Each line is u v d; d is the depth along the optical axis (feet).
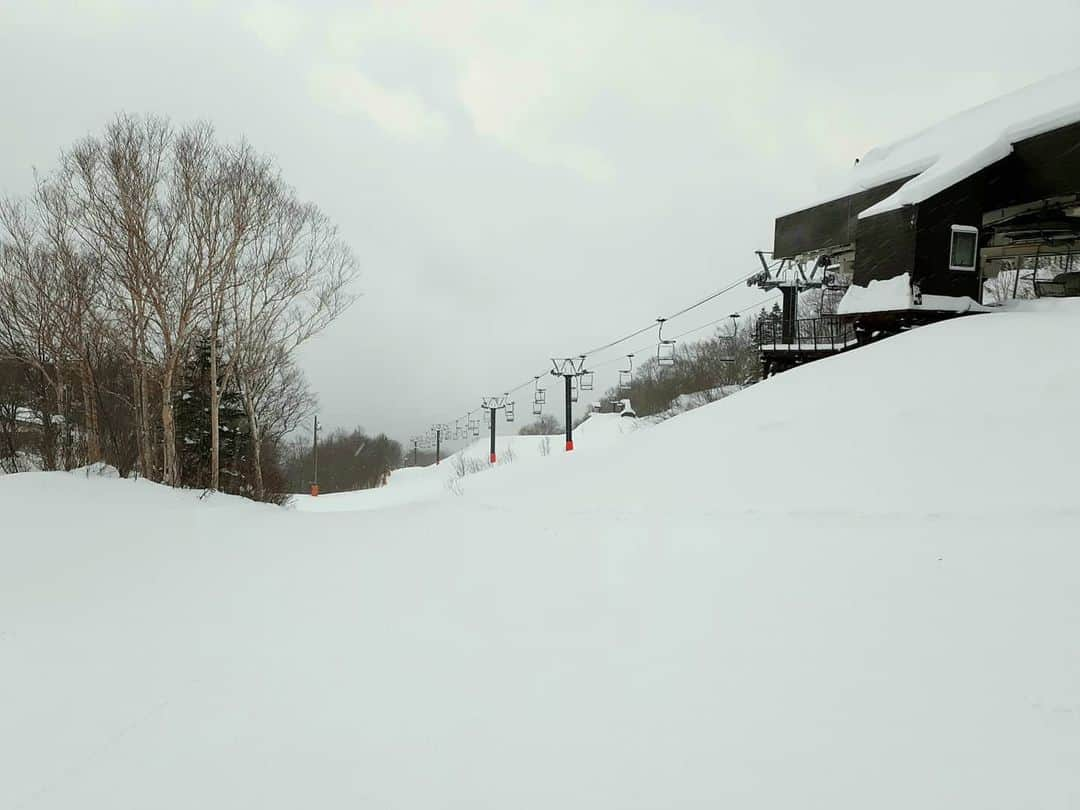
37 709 16.31
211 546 38.70
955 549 20.22
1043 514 21.17
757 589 20.53
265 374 106.11
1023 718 12.95
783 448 32.27
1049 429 25.70
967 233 48.98
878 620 17.31
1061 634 15.15
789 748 13.08
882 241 51.21
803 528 24.47
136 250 73.00
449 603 24.13
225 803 12.23
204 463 97.91
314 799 12.32
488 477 86.02
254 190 81.20
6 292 74.38
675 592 21.67
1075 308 41.83
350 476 296.92
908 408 30.94
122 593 27.30
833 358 45.85
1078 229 57.31
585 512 34.32
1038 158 47.93
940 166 51.60
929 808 11.18
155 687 17.58
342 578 29.73
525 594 24.11
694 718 14.46
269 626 22.71
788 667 16.01
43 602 25.63
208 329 95.76
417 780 12.87
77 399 84.58
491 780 12.80
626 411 197.47
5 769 13.53
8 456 87.51
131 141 71.26
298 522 52.16
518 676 17.29
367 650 19.93
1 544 32.73
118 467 71.36
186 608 25.16
